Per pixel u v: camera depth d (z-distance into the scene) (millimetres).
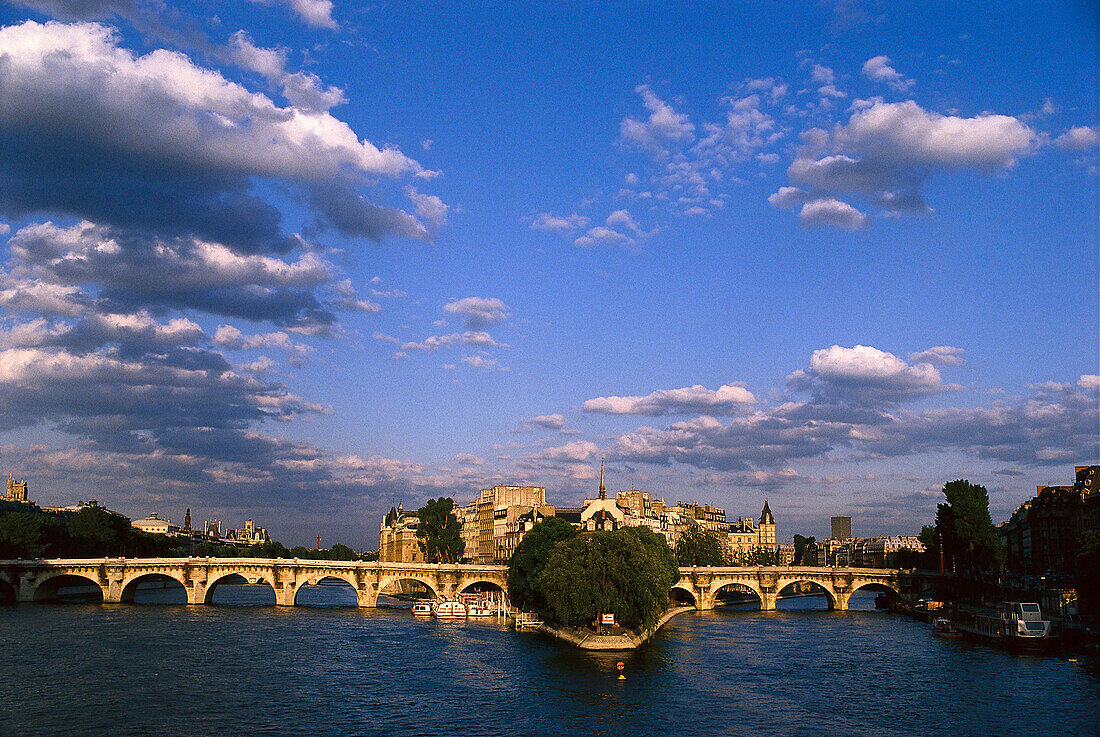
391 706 124938
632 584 178625
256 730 111938
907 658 171625
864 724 118062
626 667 157250
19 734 108312
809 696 134375
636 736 111312
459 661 161750
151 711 119938
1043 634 179250
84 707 121375
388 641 188625
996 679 148750
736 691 137000
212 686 136375
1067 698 133875
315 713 120688
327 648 176625
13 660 154625
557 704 126688
